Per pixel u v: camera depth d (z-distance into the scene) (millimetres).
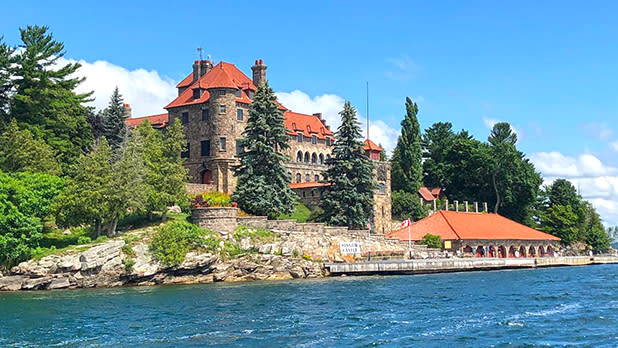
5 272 58812
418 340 33812
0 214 58062
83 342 33906
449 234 98125
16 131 71312
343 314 42156
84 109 86062
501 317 40781
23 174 64875
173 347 32625
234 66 106750
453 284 61938
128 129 95188
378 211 107688
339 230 79250
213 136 95375
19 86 77750
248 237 71000
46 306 46625
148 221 71562
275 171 82500
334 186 89562
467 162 135750
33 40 80500
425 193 132250
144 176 72062
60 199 63781
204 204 75250
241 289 58250
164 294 54250
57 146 77625
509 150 129750
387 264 75062
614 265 102938
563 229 126750
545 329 36625
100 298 51438
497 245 102875
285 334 35531
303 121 119812
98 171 65188
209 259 66000
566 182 136500
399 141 131000
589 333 35438
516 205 132000
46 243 64500
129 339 34500
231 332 36156
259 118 83188
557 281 65312
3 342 34000
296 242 74125
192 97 99812
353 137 90062
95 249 60594
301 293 54281
